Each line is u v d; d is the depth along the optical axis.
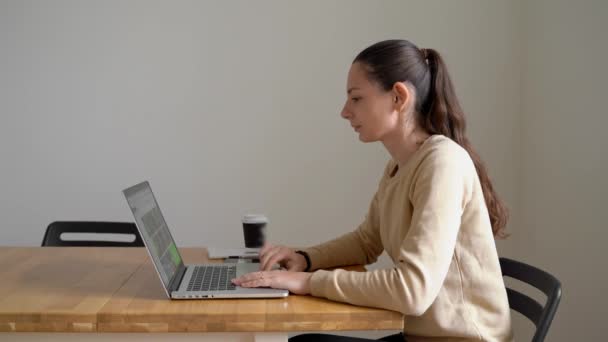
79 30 2.85
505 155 2.90
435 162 1.30
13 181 2.88
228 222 2.92
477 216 1.35
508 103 2.90
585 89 2.28
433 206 1.25
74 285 1.37
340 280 1.24
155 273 1.51
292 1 2.87
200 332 1.18
